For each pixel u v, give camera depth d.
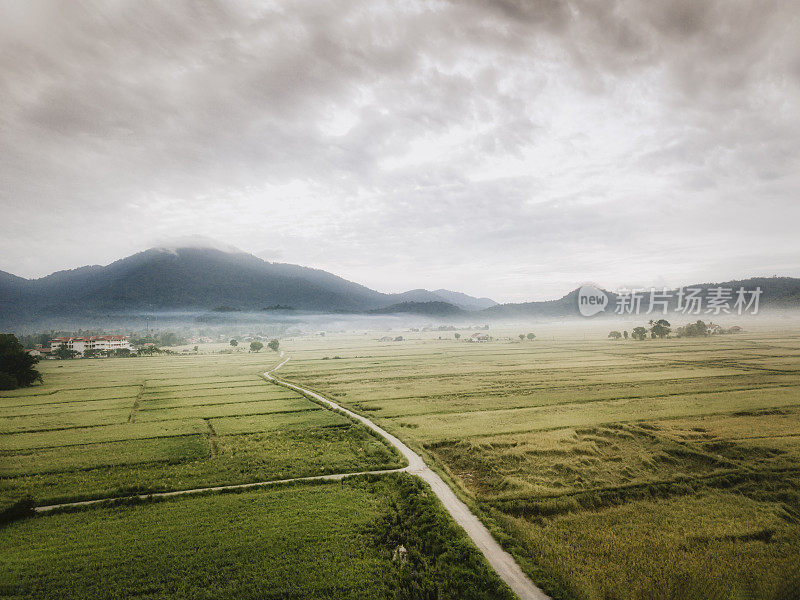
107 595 17.44
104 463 33.06
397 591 17.80
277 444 38.03
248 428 43.91
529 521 23.73
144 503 25.92
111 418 49.44
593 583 17.72
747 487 27.08
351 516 23.98
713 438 35.75
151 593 17.62
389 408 51.47
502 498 26.03
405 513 24.47
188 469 31.80
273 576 18.69
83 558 19.89
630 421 41.94
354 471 31.09
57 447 37.69
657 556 19.86
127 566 19.31
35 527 22.92
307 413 50.41
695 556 19.89
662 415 43.91
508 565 19.28
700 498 25.95
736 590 17.09
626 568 18.88
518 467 31.36
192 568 19.23
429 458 33.44
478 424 42.53
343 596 17.52
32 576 18.56
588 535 21.77
